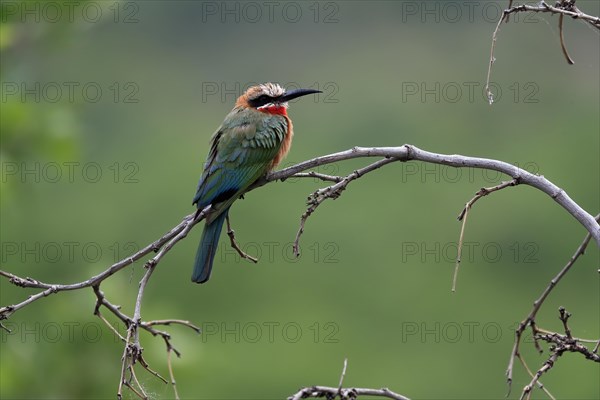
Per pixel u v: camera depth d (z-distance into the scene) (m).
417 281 16.12
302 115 17.91
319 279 16.08
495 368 15.11
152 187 16.33
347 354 15.35
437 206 16.98
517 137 17.80
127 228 15.82
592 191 17.30
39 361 8.00
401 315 15.75
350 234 16.50
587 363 14.02
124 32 17.89
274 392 14.74
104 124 17.16
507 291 16.27
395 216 16.56
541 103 18.08
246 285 15.92
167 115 17.50
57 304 8.05
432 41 18.52
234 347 15.23
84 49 16.17
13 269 13.98
